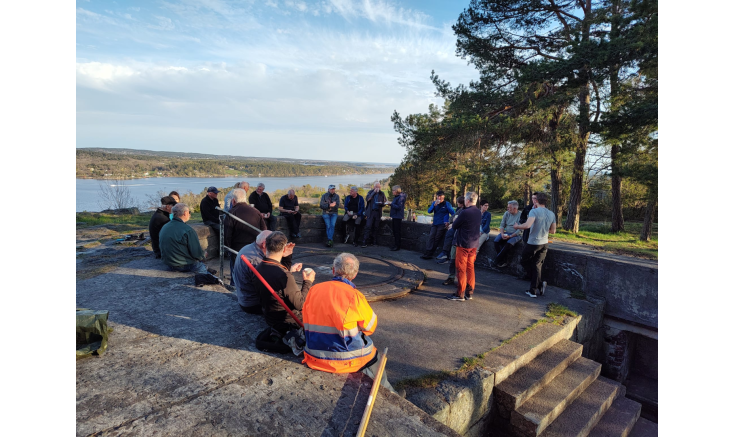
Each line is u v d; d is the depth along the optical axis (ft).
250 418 7.12
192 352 9.52
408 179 75.77
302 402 7.70
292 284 10.35
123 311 12.12
